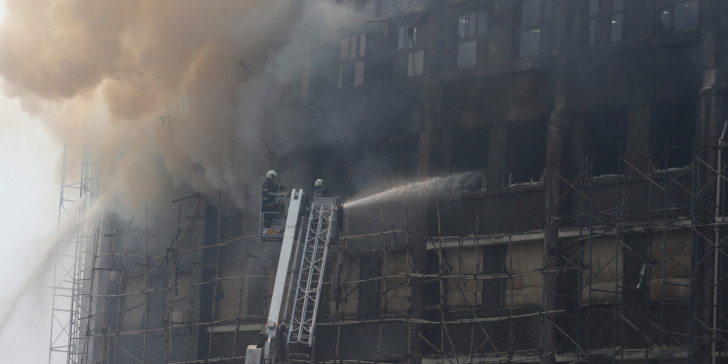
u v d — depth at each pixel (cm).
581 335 6569
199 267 8388
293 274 6456
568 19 6962
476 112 7319
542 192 6900
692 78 6450
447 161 7381
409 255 7288
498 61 7269
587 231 6619
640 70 6656
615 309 6275
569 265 6662
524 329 6831
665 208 6169
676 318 6262
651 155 6550
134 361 8681
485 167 7500
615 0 6888
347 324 7512
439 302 7231
